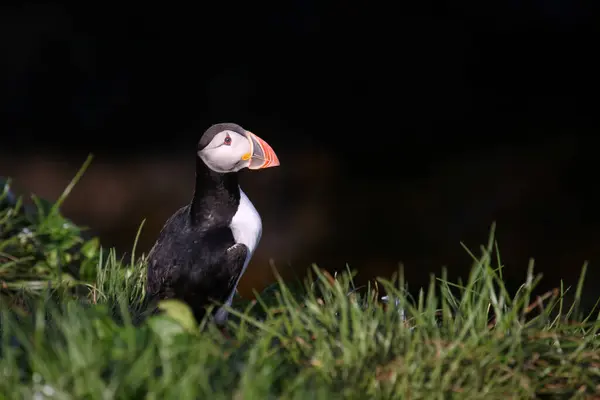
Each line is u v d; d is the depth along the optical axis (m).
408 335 4.56
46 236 6.75
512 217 14.48
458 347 4.49
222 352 4.36
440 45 24.69
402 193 16.55
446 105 24.00
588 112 23.19
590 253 12.48
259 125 23.69
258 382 4.00
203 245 5.54
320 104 24.28
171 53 24.59
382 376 4.26
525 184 16.61
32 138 22.22
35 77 23.50
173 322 4.32
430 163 19.22
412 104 24.16
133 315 5.41
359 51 24.77
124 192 16.58
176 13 24.72
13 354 4.25
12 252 6.55
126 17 24.41
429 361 4.36
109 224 14.10
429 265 12.19
